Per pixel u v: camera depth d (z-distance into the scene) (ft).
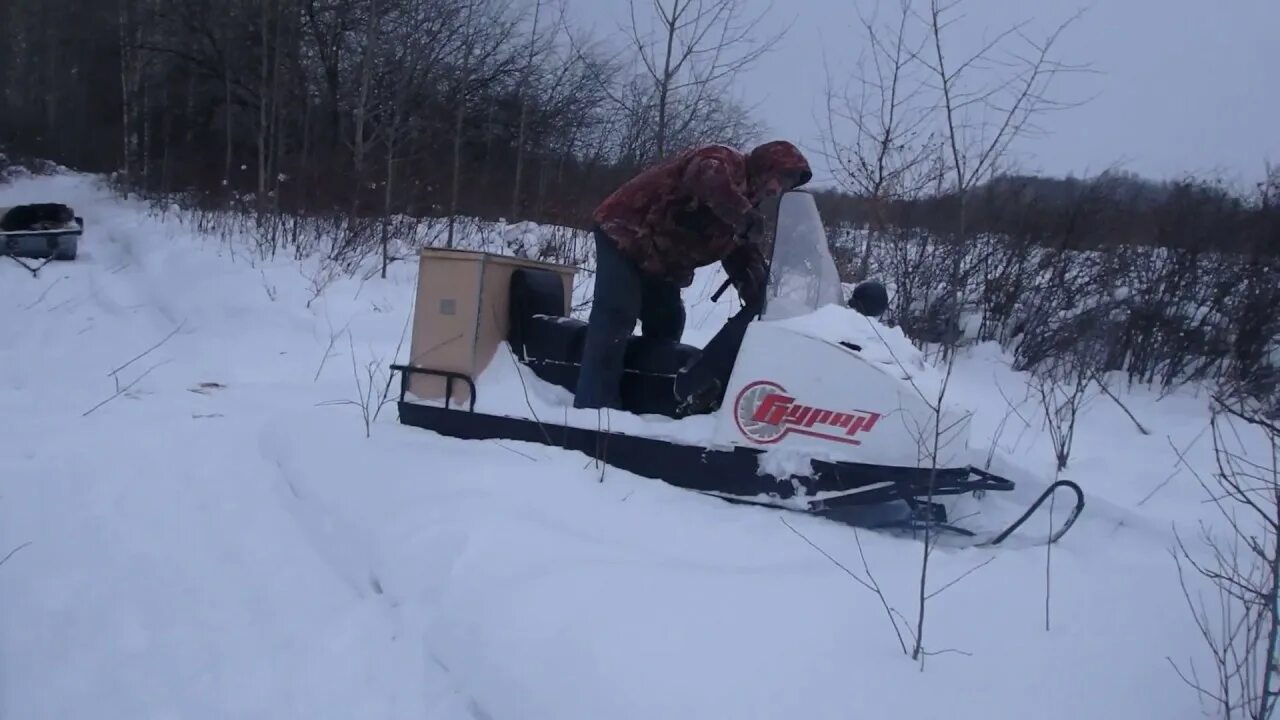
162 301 35.04
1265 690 8.20
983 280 29.76
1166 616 10.53
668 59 30.94
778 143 15.01
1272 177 29.04
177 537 14.07
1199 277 27.84
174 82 81.51
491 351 17.17
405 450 15.74
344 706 9.94
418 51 54.60
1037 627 10.12
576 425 15.46
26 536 13.96
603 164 48.80
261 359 27.68
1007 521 14.76
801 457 13.64
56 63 106.32
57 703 10.23
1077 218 29.99
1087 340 27.73
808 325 14.03
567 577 10.71
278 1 54.60
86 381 24.11
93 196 79.51
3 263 44.27
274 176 54.29
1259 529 14.65
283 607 12.08
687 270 16.20
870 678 8.95
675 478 14.55
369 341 30.40
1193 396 25.54
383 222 44.98
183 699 10.21
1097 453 19.76
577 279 36.27
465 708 9.53
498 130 56.49
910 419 13.15
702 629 9.70
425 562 11.88
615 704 8.71
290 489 15.58
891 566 11.73
